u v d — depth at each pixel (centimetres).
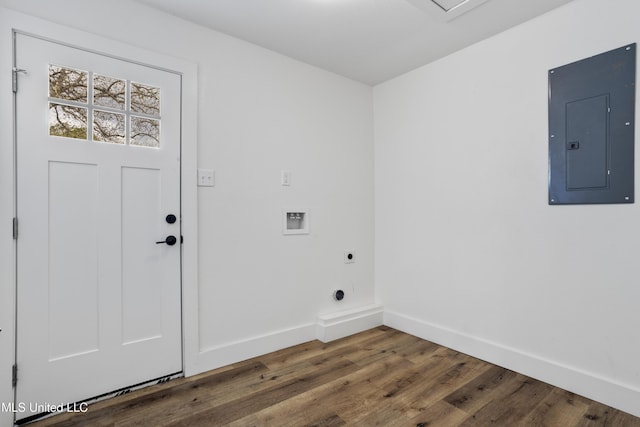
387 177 293
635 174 162
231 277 219
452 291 242
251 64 228
